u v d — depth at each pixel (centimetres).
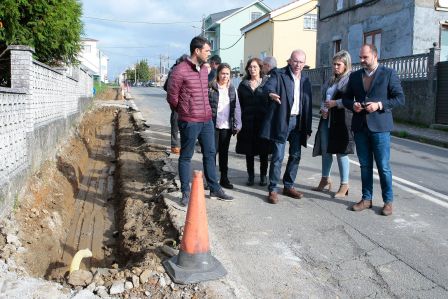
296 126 645
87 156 1222
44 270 511
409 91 1689
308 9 3338
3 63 990
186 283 398
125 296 381
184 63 581
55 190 766
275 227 556
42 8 945
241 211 610
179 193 662
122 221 652
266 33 3453
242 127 729
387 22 2000
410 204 660
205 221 420
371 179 622
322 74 2384
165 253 456
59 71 1106
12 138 614
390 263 465
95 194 881
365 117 589
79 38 1160
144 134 1305
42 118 880
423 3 1830
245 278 427
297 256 478
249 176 746
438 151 1164
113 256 585
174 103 586
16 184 610
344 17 2369
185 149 604
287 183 681
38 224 594
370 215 605
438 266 460
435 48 1555
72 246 627
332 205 646
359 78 593
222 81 697
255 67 725
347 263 464
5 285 382
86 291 382
